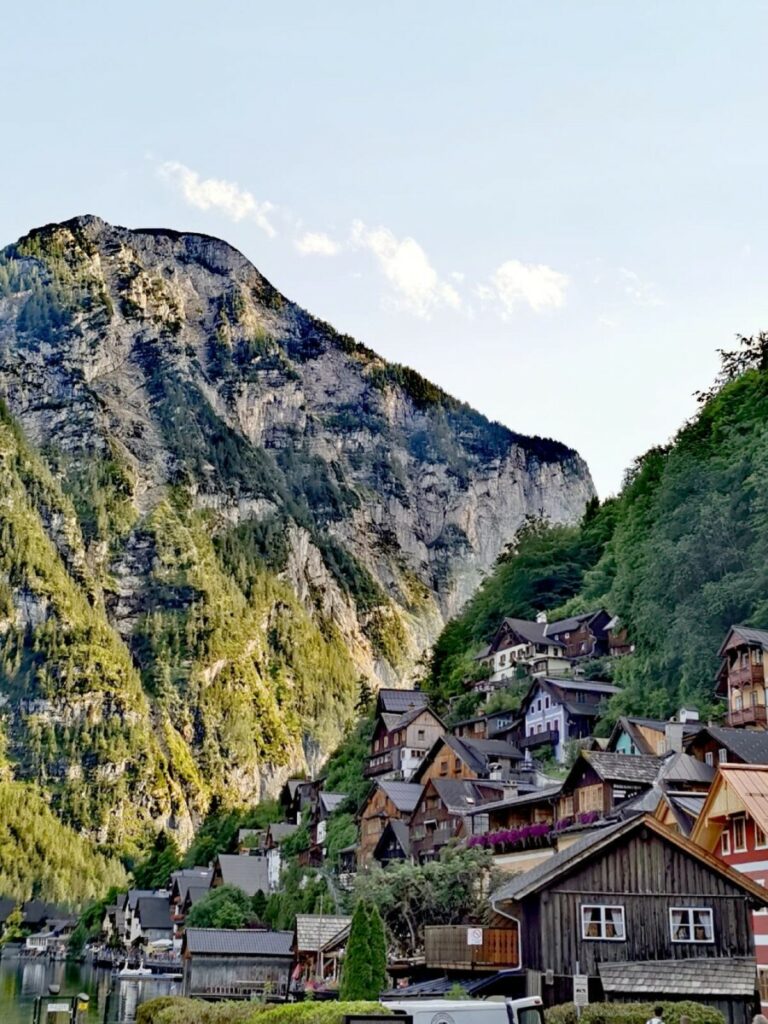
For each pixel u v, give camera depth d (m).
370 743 180.38
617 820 75.50
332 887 124.19
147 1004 66.44
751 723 103.12
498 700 157.25
